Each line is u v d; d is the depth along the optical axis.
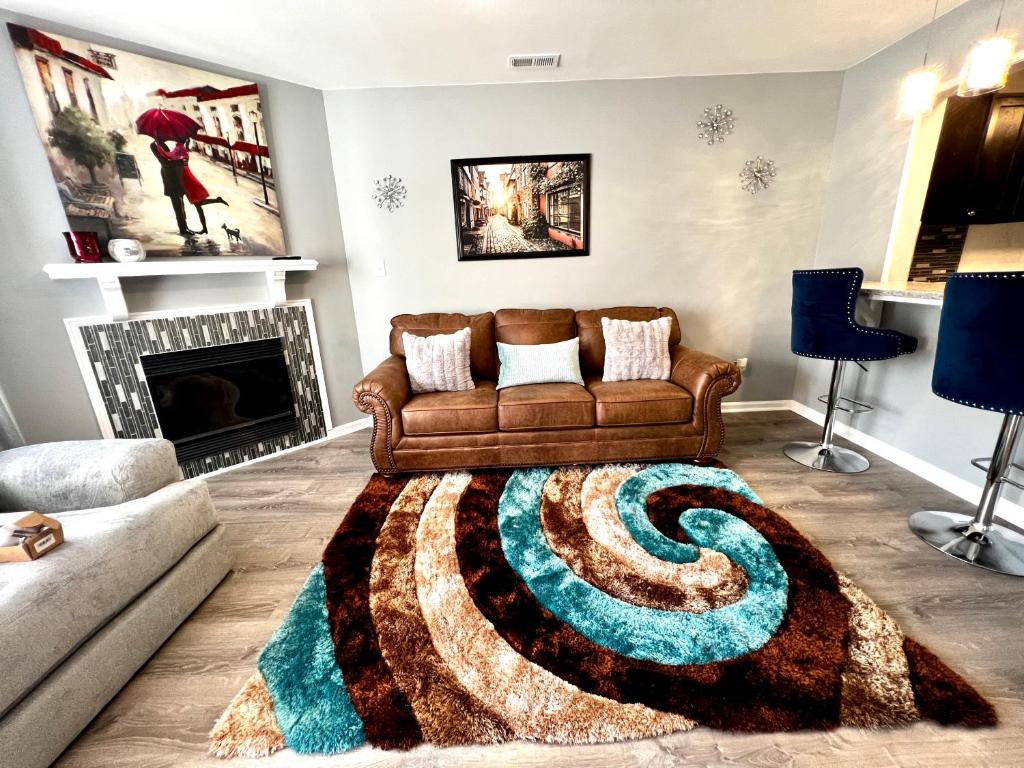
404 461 2.34
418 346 2.59
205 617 1.48
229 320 2.59
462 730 1.08
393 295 3.13
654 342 2.62
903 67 2.37
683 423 2.35
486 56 2.40
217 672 1.27
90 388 2.20
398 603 1.48
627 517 1.94
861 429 2.67
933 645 1.27
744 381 3.32
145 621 1.29
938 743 1.02
